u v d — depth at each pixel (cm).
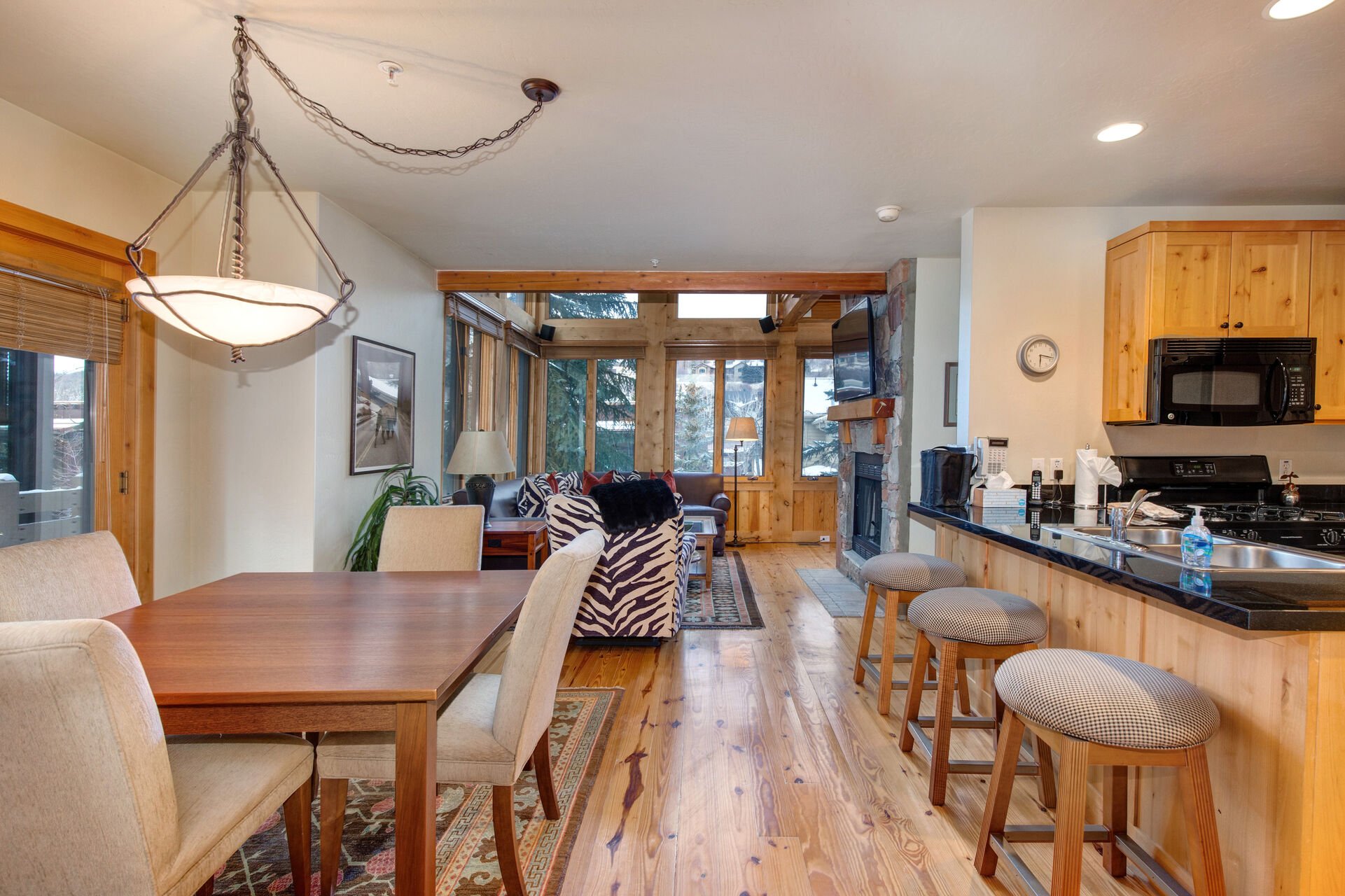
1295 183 311
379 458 409
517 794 224
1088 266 346
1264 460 344
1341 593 142
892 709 294
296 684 139
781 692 313
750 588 540
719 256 452
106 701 104
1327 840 136
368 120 256
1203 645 165
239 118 183
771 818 209
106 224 290
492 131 264
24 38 204
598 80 224
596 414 814
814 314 786
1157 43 199
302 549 345
